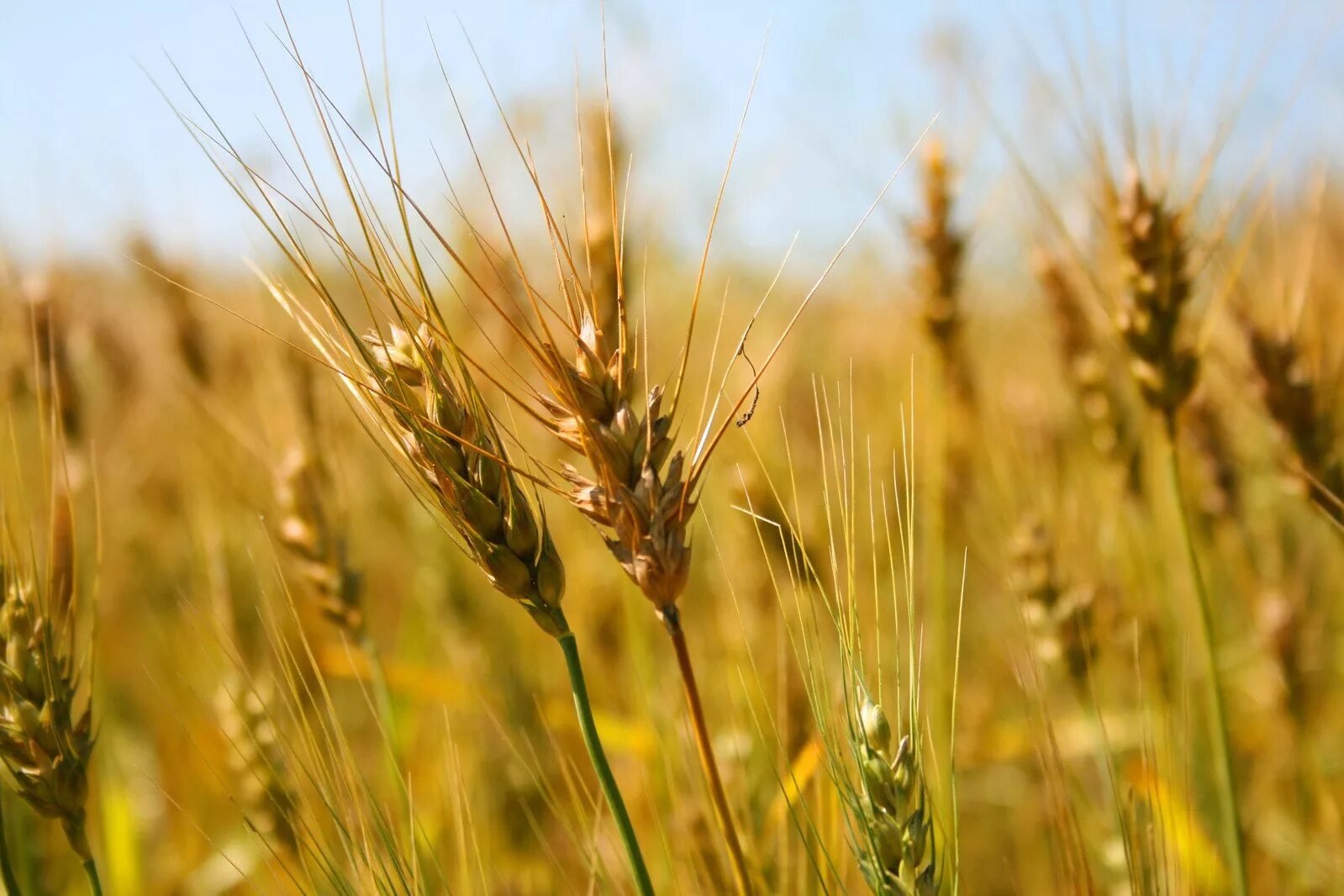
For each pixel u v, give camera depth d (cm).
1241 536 98
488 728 100
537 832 77
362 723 115
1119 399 94
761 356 106
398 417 66
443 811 89
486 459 65
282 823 78
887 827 66
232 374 111
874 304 153
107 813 92
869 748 66
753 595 86
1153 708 89
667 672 92
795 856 77
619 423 65
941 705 93
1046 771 73
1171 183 80
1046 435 97
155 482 135
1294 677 92
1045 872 93
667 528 65
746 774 79
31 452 89
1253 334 83
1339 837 90
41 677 70
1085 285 84
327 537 85
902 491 104
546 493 104
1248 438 113
